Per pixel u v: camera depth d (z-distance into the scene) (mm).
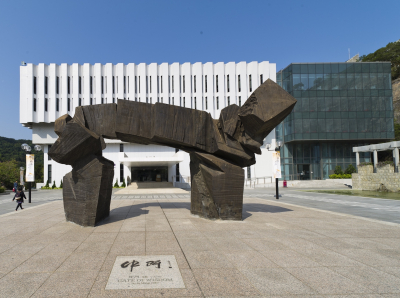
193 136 8836
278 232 7207
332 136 36344
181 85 36781
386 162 24516
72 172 8211
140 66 36406
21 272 4414
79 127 7688
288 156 39094
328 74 36938
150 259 5016
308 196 19562
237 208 8789
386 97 36844
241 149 8922
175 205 13125
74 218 8289
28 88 34719
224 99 36625
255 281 4086
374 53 60719
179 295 3631
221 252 5457
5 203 16750
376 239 6555
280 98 7676
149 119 8719
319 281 4105
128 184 37406
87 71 35719
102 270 4484
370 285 3980
